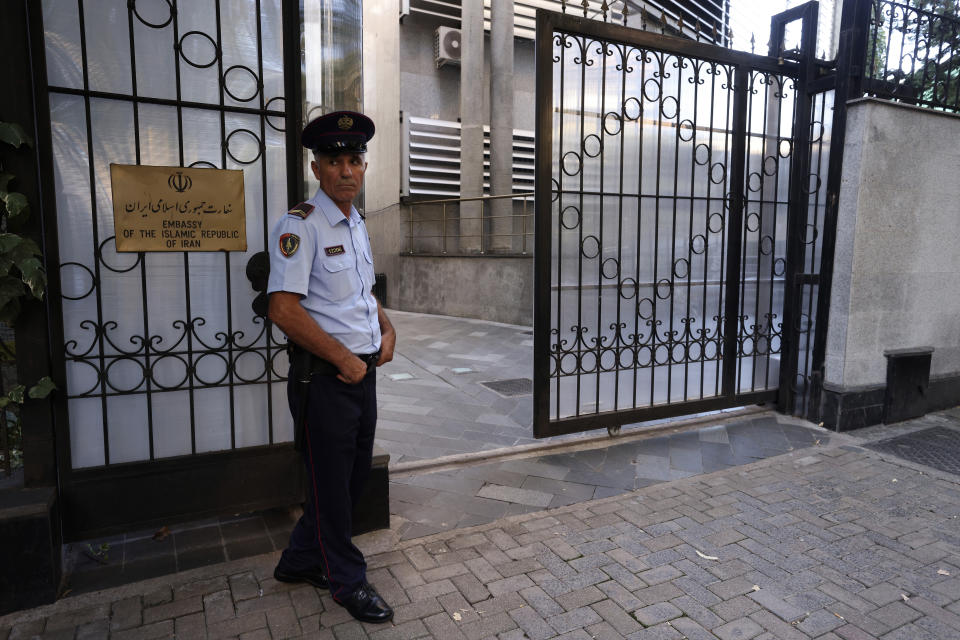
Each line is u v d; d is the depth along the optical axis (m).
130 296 2.60
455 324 9.32
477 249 10.62
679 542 2.87
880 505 3.28
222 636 2.15
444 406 5.03
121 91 2.50
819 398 4.60
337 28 2.94
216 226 2.69
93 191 2.48
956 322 5.02
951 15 5.11
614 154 4.04
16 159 2.27
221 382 2.79
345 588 2.24
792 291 4.74
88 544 2.76
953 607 2.38
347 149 2.13
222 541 2.82
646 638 2.17
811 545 2.85
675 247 4.32
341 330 2.20
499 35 10.01
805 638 2.18
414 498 3.31
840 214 4.38
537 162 3.78
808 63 4.53
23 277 2.23
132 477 2.62
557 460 3.90
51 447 2.41
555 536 2.91
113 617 2.24
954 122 4.66
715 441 4.27
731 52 4.30
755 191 4.60
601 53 3.91
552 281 3.94
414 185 10.95
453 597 2.41
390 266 10.98
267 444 2.89
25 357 2.36
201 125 2.63
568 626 2.23
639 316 4.27
